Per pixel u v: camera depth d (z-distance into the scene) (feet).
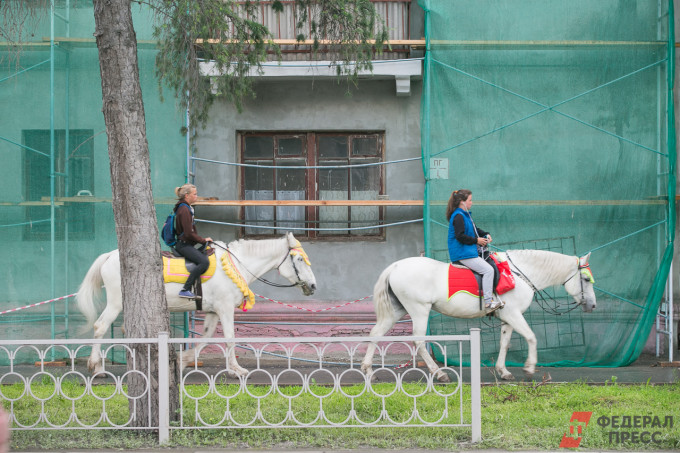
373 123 36.55
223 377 29.55
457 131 33.60
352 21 26.81
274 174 37.06
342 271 36.47
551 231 33.76
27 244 33.96
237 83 29.22
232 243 30.09
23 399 25.11
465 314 28.53
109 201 33.99
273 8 28.09
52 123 33.55
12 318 33.76
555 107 33.47
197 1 26.14
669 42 33.01
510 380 29.30
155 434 20.62
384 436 20.62
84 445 19.83
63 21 34.30
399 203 33.83
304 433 20.81
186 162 34.73
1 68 33.94
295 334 35.37
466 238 27.68
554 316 33.45
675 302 35.22
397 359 34.45
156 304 21.08
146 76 34.55
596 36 33.50
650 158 33.50
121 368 32.40
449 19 33.50
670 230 32.86
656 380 29.19
